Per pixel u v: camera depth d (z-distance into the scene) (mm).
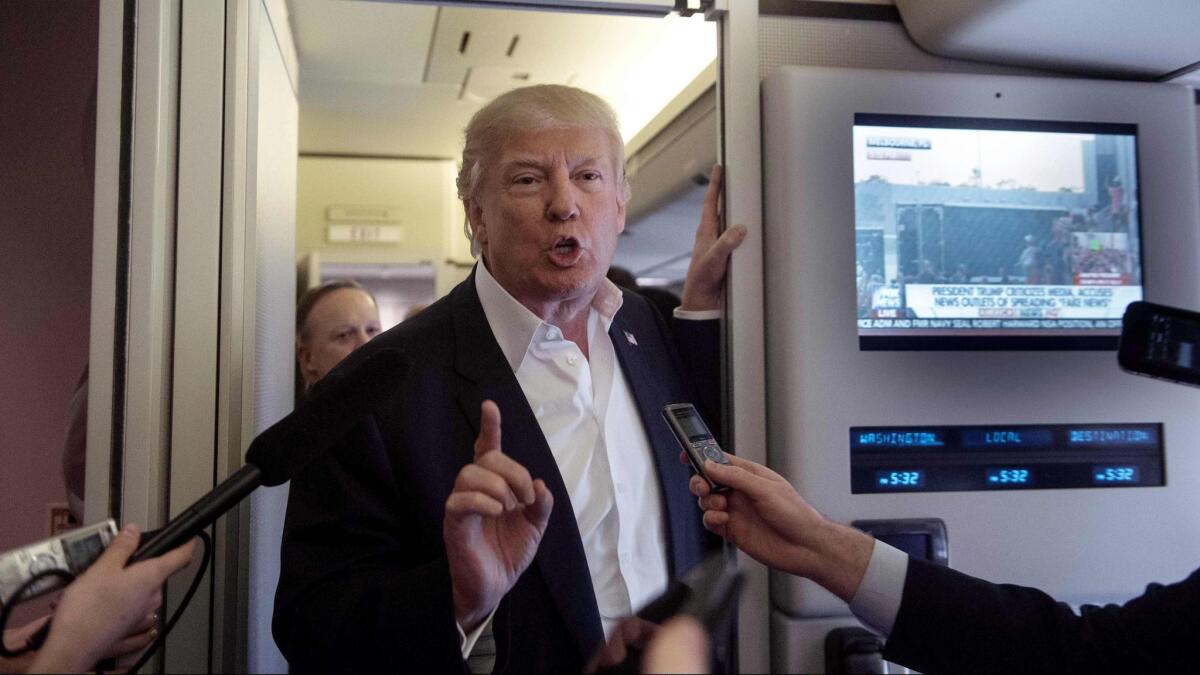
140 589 772
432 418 1177
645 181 2408
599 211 1232
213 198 1219
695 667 432
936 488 1356
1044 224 1420
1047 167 1425
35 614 1214
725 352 1402
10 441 1256
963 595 1070
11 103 1269
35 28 1279
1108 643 1024
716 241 1385
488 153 1240
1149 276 1452
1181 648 984
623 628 521
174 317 1203
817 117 1338
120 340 1160
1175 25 1354
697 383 1428
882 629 1100
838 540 1097
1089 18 1335
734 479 1087
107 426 1146
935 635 1060
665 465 1320
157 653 1187
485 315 1286
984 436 1381
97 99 1166
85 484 1145
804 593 1310
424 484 1135
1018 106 1412
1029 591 1109
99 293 1151
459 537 899
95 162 1161
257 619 1391
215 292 1215
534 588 1139
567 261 1209
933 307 1370
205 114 1222
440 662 978
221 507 855
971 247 1390
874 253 1352
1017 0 1282
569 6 1377
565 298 1249
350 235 3381
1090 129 1445
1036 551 1378
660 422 1344
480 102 2734
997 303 1393
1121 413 1429
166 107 1200
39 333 1265
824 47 1457
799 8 1452
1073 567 1389
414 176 3422
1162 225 1461
